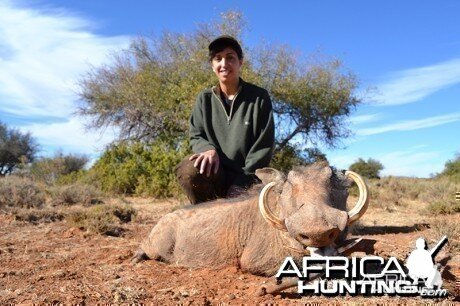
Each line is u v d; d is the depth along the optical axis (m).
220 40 2.18
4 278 1.72
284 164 7.00
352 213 1.44
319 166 1.51
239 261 1.77
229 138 2.23
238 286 1.54
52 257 2.09
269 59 7.63
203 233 1.84
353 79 7.81
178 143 7.09
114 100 8.16
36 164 8.55
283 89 7.43
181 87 7.32
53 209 3.60
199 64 7.50
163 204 4.62
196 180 2.17
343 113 7.94
